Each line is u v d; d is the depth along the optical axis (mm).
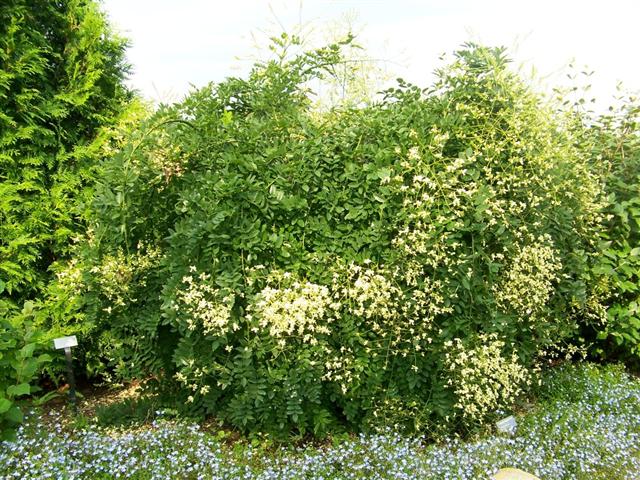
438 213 3406
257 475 3057
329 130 3906
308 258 3484
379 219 3527
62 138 5109
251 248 3346
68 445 3248
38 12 5074
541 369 4898
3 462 2957
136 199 3830
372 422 3619
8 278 4668
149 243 4027
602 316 4973
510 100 3822
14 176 4758
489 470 3139
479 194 3422
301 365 3312
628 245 5164
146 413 3969
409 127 3689
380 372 3527
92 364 4980
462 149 3688
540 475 3168
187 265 3438
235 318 3320
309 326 3248
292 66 4367
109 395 4863
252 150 3719
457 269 3443
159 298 3578
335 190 3572
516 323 3977
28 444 3180
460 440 3637
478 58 3932
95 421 3908
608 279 4992
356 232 3539
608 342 5469
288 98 4383
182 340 3518
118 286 3836
